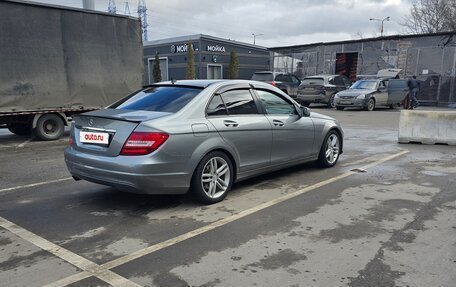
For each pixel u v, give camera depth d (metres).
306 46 30.70
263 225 4.44
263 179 6.40
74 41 10.54
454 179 6.46
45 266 3.51
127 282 3.23
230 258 3.65
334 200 5.33
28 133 11.74
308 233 4.21
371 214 4.79
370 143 10.30
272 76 24.44
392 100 22.16
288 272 3.39
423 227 4.38
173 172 4.63
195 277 3.31
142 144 4.47
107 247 3.89
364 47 27.78
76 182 6.29
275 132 5.91
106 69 11.28
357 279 3.27
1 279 3.28
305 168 7.21
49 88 10.16
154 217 4.69
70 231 4.29
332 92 22.67
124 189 4.62
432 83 24.92
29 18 9.65
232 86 5.56
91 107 11.06
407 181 6.32
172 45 38.00
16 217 4.73
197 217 4.68
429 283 3.21
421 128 10.17
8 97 9.47
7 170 7.18
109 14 11.20
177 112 4.84
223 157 5.20
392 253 3.74
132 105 5.28
